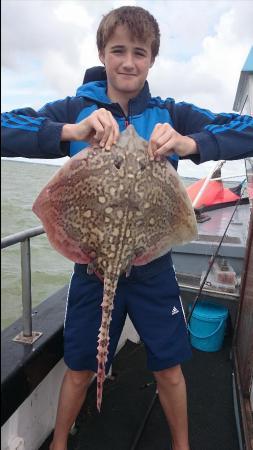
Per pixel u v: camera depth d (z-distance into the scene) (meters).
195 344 1.85
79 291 1.05
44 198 0.84
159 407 1.44
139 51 0.95
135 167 0.83
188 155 0.96
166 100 1.11
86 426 1.34
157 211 0.87
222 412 1.44
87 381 1.14
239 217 2.64
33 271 4.09
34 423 1.18
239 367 1.46
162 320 1.06
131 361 1.73
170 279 1.07
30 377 1.07
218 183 2.88
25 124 0.93
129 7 0.95
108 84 1.04
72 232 0.87
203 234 2.22
